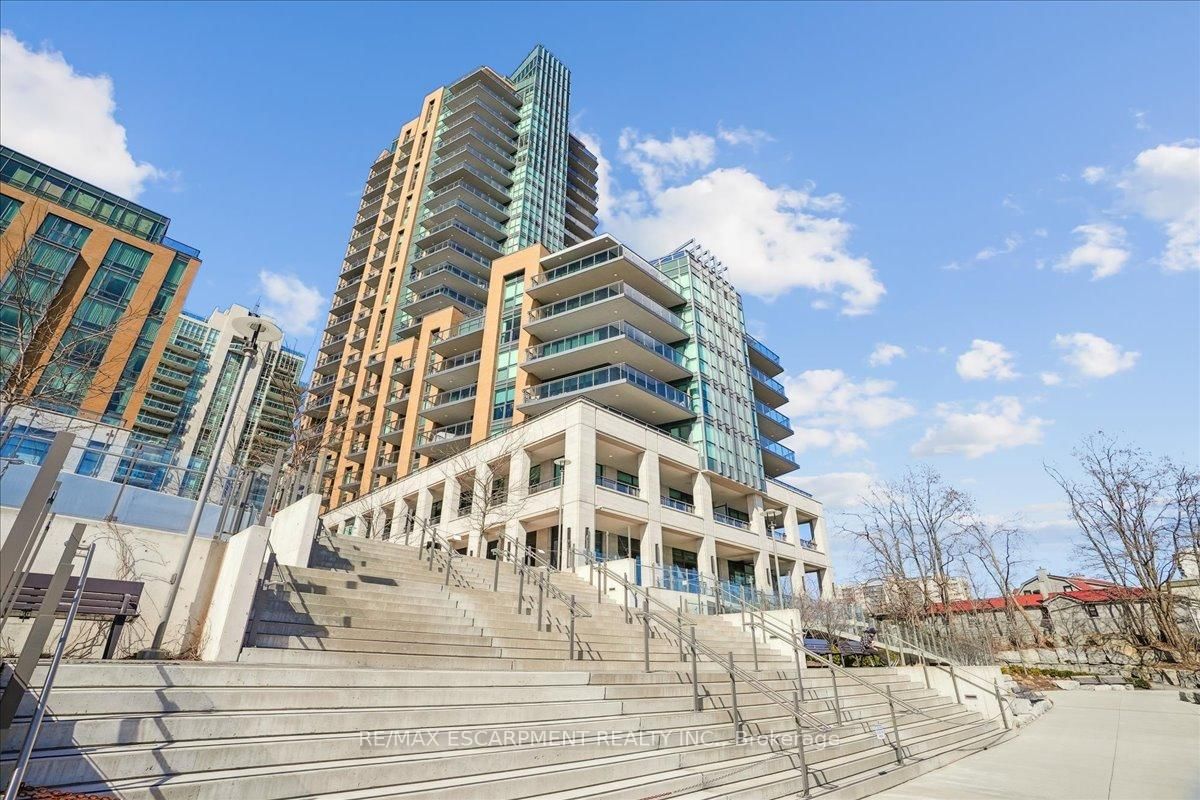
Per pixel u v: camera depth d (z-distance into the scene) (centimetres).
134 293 4553
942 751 1101
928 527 4119
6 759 427
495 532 3284
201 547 1036
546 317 4144
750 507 4234
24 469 959
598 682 897
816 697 1204
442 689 695
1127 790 813
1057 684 2914
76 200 4647
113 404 4078
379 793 500
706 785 680
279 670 651
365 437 5750
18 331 1334
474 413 4347
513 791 557
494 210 6306
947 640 2070
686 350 4353
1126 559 3644
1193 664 2934
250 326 1129
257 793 462
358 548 1606
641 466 3397
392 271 6525
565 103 8000
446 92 7350
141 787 429
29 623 793
